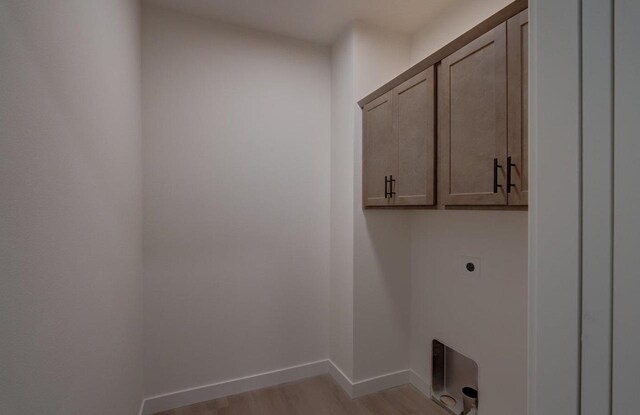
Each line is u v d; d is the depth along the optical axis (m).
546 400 0.54
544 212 0.54
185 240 2.10
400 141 1.83
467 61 1.40
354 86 2.20
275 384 2.34
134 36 1.75
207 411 2.03
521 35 1.17
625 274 0.43
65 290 0.83
